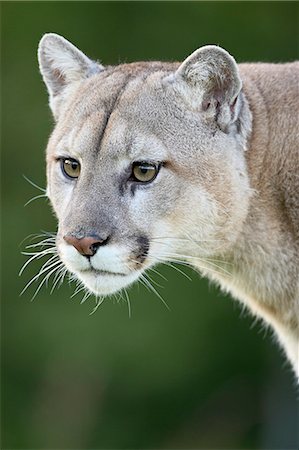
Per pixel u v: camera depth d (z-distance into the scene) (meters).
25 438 20.36
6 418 20.39
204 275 9.98
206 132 9.05
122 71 9.56
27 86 21.00
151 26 20.73
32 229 20.41
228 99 9.03
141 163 8.91
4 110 20.95
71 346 19.81
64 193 9.31
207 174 8.99
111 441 20.33
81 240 8.78
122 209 8.86
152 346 19.66
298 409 20.38
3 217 20.48
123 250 8.82
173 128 9.02
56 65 9.94
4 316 20.08
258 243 9.27
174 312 19.50
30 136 20.78
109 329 19.61
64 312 19.77
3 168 20.70
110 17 20.89
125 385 20.06
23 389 20.38
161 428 20.36
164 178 8.91
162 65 9.69
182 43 20.67
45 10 21.14
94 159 8.97
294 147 9.19
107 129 8.99
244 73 9.61
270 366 20.34
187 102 9.08
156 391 20.14
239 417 20.47
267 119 9.28
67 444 20.36
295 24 20.38
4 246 20.28
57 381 20.25
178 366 19.88
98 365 19.88
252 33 20.48
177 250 9.10
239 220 9.12
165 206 8.92
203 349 19.92
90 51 20.89
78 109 9.33
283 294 9.41
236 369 20.27
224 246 9.20
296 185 9.14
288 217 9.21
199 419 20.36
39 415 20.38
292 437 20.38
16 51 21.27
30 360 20.19
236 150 9.12
